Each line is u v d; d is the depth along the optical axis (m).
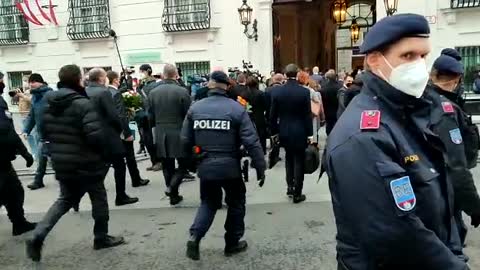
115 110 5.76
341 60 19.53
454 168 2.59
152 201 6.45
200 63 14.38
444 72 3.18
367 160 1.47
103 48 15.59
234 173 4.19
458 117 3.22
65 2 15.89
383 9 12.60
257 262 4.19
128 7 14.99
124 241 4.85
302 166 6.05
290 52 17.92
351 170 1.48
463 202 2.59
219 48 14.06
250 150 4.19
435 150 1.62
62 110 4.26
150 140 8.30
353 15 18.05
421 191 1.53
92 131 4.28
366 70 1.66
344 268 1.60
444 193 1.63
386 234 1.42
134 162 7.25
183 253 4.50
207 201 4.27
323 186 6.88
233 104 4.27
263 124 8.61
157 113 6.28
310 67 19.98
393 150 1.49
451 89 3.24
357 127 1.52
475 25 11.73
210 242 4.77
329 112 9.65
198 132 4.23
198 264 4.21
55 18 16.06
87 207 6.24
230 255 4.38
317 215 5.49
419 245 1.42
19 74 17.06
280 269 4.01
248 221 5.36
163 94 6.18
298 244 4.59
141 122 8.23
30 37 16.59
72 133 4.28
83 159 4.32
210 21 14.00
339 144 1.53
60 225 5.50
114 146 5.85
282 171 7.98
